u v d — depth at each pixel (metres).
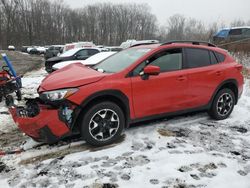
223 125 5.25
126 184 3.30
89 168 3.64
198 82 5.05
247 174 3.55
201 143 4.40
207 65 5.28
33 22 79.31
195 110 5.21
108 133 4.28
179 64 4.92
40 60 28.31
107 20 84.19
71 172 3.56
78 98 3.93
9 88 7.06
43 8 81.12
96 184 3.31
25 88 9.48
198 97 5.12
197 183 3.32
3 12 74.38
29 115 4.06
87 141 4.13
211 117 5.59
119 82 4.23
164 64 4.75
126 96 4.29
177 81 4.77
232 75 5.54
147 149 4.17
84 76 4.20
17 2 76.19
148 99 4.52
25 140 4.62
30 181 3.39
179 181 3.36
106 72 4.48
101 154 4.01
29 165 3.76
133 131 4.82
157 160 3.85
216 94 5.41
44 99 3.99
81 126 4.09
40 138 3.97
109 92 4.13
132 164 3.74
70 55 13.91
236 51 17.42
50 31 82.25
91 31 84.88
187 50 5.07
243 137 4.68
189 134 4.75
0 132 5.03
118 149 4.16
